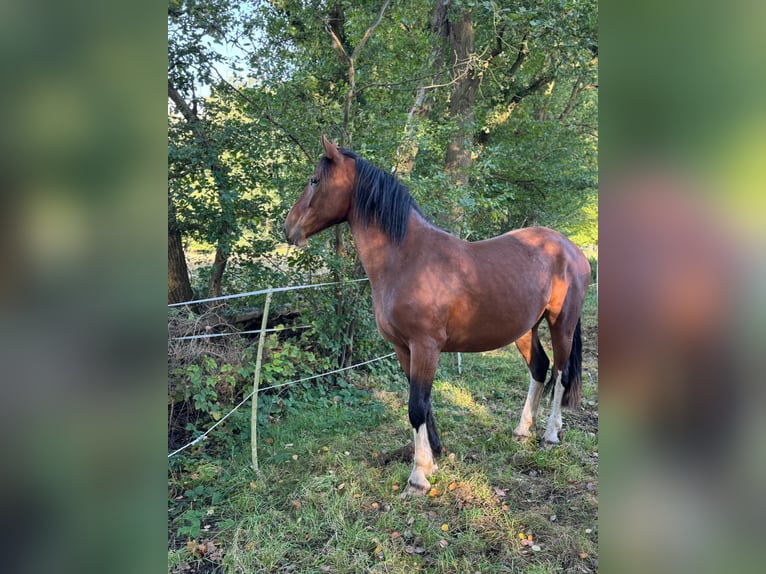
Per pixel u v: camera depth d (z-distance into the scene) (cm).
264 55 402
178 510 247
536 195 823
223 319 360
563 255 299
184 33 381
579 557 207
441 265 252
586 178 798
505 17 498
